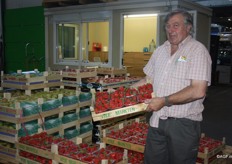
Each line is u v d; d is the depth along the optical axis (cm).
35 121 362
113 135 345
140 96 229
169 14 216
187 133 213
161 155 230
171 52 225
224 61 1744
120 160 282
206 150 298
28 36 893
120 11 706
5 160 350
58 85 471
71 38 812
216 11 1088
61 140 329
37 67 882
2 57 959
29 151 317
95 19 750
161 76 223
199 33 738
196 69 203
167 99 205
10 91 451
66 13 798
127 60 762
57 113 385
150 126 232
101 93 249
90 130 433
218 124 600
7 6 980
